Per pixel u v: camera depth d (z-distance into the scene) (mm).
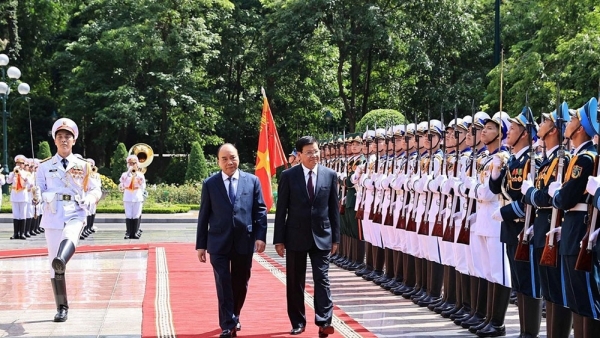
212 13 40406
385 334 8719
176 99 39094
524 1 31562
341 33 36281
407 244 11109
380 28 35812
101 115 37656
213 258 8602
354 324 9164
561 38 22562
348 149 14359
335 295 11391
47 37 43531
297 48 38562
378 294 11484
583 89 21234
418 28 36625
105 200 29766
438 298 10281
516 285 7992
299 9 37375
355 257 13914
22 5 42281
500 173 8102
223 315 8438
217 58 41219
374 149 12898
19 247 18312
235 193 8773
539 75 22156
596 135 6711
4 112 28234
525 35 31469
